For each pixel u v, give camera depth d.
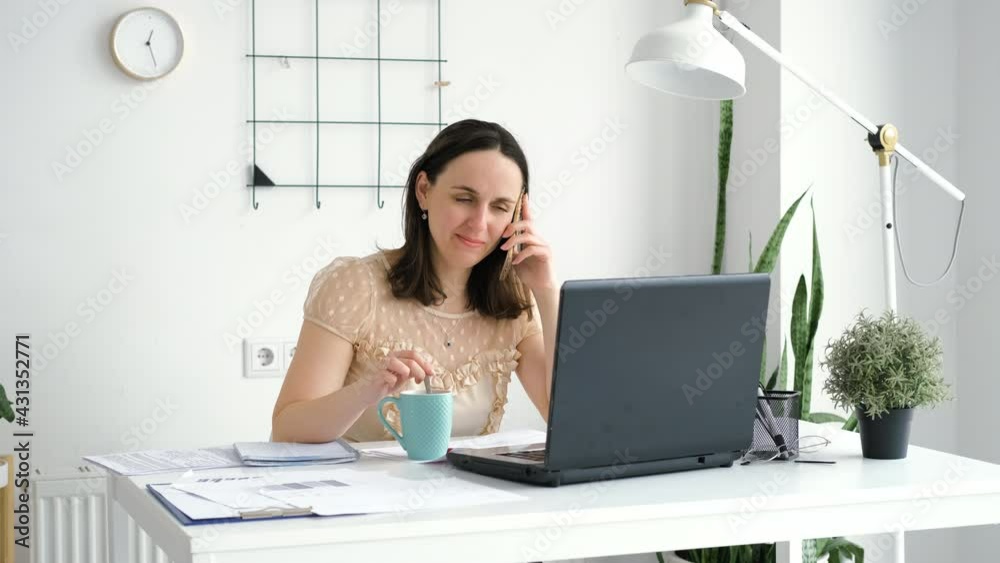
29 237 2.66
